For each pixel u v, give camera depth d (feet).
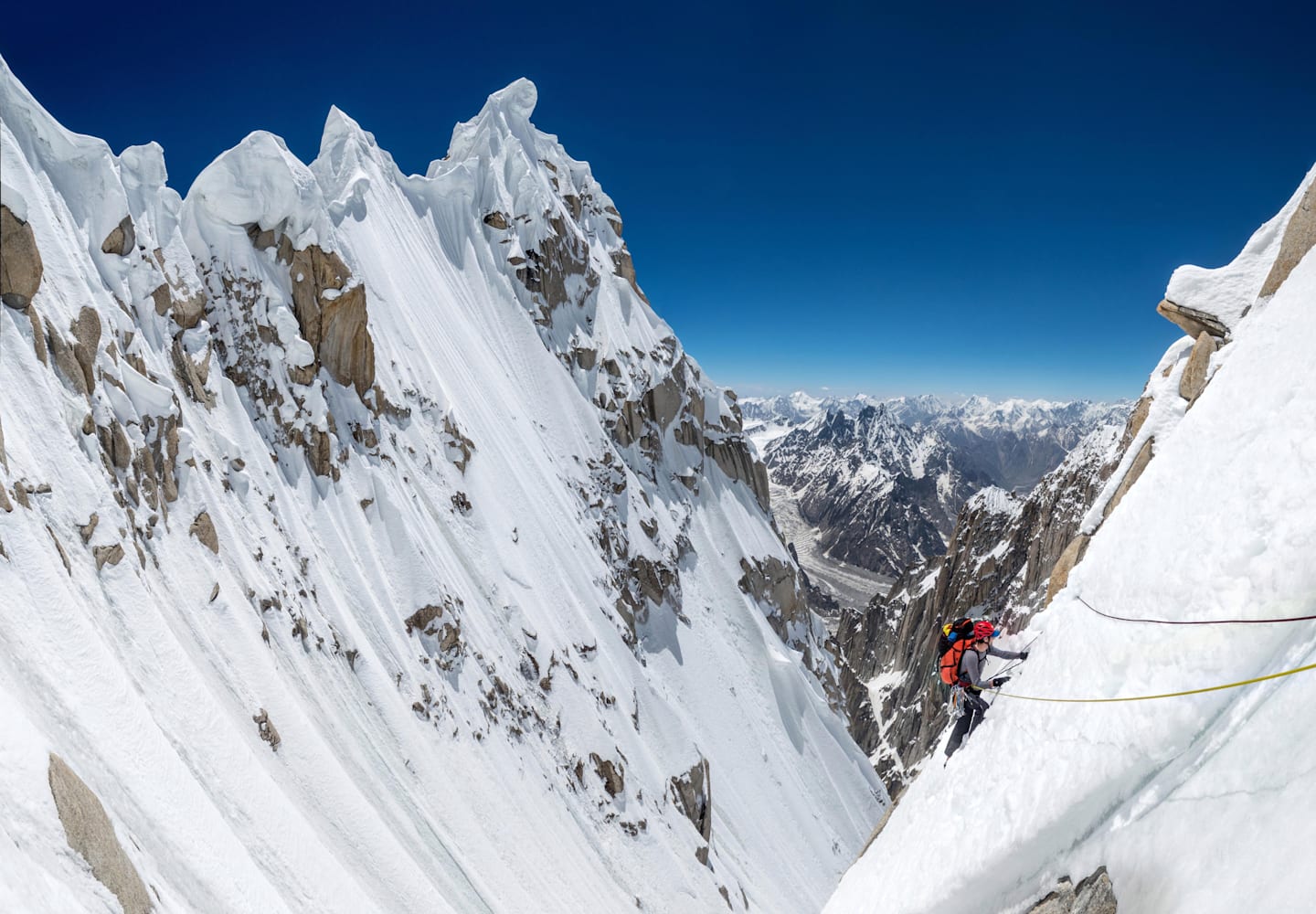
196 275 138.00
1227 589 20.75
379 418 173.27
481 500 201.16
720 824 215.51
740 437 395.96
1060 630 29.66
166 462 100.83
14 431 73.15
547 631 186.29
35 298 88.89
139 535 87.35
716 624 298.56
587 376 331.36
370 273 224.12
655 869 154.81
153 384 101.60
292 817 71.31
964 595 518.78
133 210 129.49
